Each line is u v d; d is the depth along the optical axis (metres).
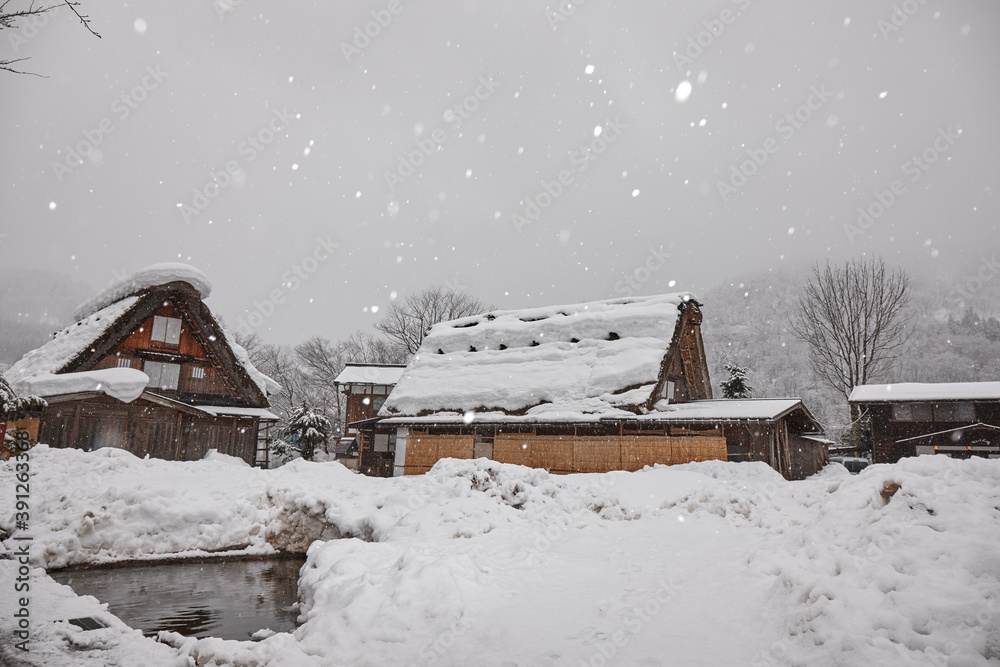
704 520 11.07
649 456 20.86
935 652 4.46
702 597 6.50
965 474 7.16
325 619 6.69
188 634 7.80
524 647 5.59
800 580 5.87
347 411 39.25
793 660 4.82
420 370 28.88
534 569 8.23
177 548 12.73
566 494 13.41
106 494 12.95
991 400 28.50
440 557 7.95
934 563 5.50
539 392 24.19
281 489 14.84
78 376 24.14
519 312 30.72
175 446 26.11
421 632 6.12
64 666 5.62
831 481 11.39
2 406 14.99
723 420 20.05
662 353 23.66
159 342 29.58
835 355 38.75
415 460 25.33
